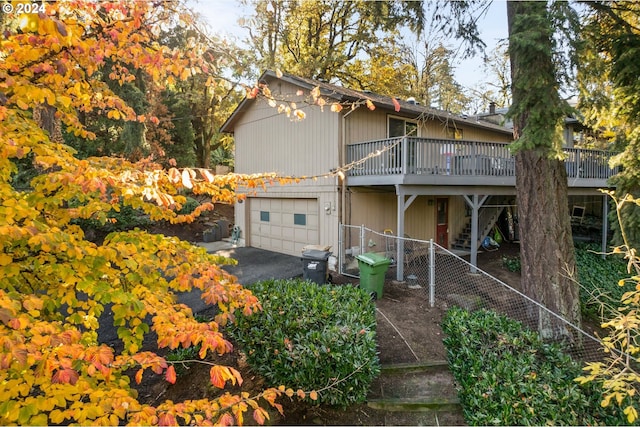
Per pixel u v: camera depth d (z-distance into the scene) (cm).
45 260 240
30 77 236
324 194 1082
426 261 1159
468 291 865
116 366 191
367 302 548
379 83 2067
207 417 188
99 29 248
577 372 402
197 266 277
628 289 945
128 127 1377
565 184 661
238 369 488
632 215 737
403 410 432
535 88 548
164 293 276
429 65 1700
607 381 312
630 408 290
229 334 505
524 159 667
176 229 1586
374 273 774
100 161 318
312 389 400
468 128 1460
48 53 225
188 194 1662
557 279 636
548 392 362
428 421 417
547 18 514
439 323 670
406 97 1941
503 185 1116
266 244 1338
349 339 430
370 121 1120
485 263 1189
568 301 634
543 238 646
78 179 211
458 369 433
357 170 1029
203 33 282
